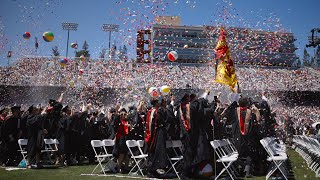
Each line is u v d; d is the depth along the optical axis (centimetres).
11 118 985
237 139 756
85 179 698
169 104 866
